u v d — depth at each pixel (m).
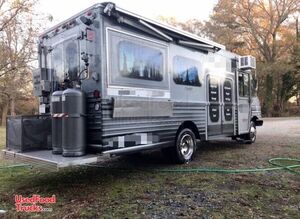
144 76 5.18
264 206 3.69
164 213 3.53
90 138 4.60
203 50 6.81
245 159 6.58
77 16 4.84
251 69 8.60
